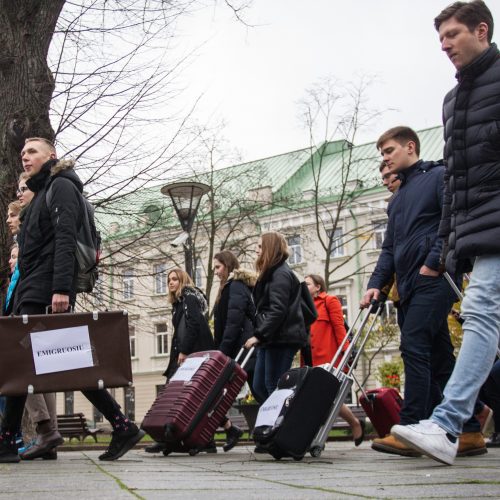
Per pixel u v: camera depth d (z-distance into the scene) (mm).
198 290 8047
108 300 16172
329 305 8445
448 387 3965
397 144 5652
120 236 15734
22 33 11133
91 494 2904
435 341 5867
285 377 5633
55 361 5023
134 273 16562
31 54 11133
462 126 4148
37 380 4980
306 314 6879
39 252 5418
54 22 11469
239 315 7500
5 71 11031
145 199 14953
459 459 4949
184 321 7895
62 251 5227
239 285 7590
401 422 5270
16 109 10906
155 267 17016
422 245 5348
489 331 3951
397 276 5543
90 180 13625
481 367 3926
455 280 4930
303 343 6609
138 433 5484
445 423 3908
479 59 4102
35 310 5352
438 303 5285
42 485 3363
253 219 29469
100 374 5066
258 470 4418
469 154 4105
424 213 5441
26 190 6230
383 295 5914
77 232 5383
